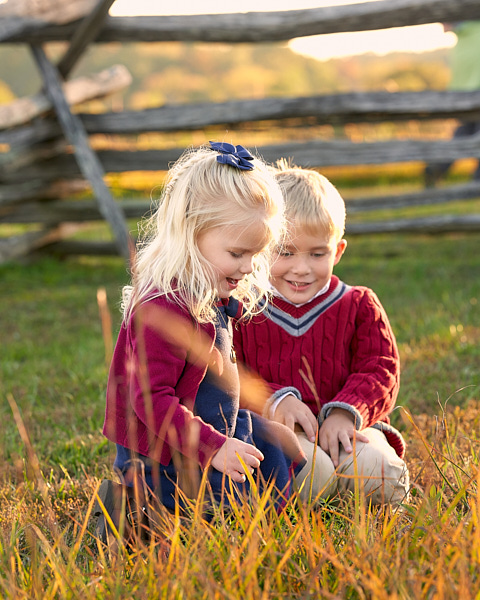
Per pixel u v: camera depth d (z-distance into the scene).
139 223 2.36
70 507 2.21
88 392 3.63
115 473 2.14
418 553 1.60
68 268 7.92
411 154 7.09
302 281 2.33
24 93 49.06
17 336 5.13
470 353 3.94
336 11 5.92
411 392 3.22
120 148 7.27
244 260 2.05
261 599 1.40
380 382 2.34
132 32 6.09
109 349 1.66
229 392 2.10
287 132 13.23
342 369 2.40
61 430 3.07
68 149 7.42
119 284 6.95
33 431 3.01
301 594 1.48
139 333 1.83
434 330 4.41
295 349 2.39
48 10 6.09
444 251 7.70
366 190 14.06
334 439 2.23
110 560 1.67
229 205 1.98
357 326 2.43
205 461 1.95
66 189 7.94
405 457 2.54
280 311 2.39
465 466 2.13
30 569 1.65
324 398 2.40
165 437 1.96
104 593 1.50
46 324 5.52
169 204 2.05
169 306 1.99
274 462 2.12
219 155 2.04
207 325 2.03
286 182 2.33
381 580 1.44
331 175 16.12
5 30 6.07
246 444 1.96
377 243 8.54
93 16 5.70
